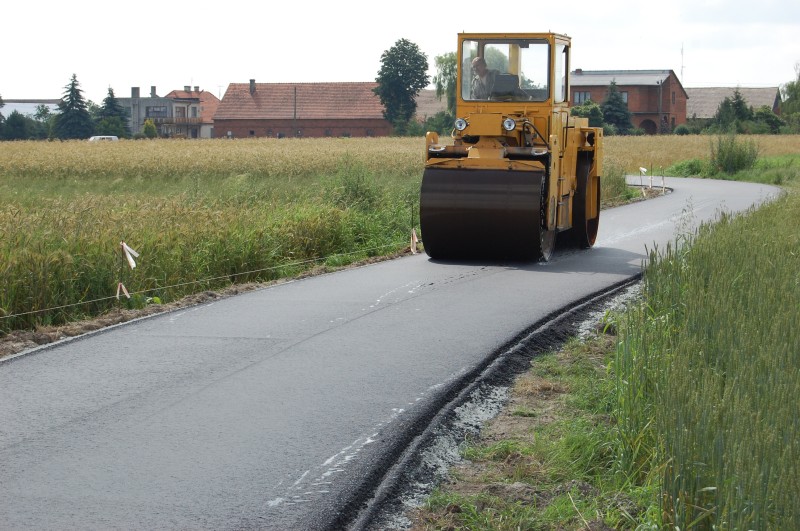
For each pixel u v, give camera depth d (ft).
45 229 44.04
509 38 53.01
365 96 392.27
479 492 19.39
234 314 36.45
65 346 30.94
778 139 278.67
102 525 16.81
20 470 19.54
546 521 17.85
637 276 47.34
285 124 385.91
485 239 50.55
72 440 21.47
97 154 137.59
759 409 18.52
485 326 33.94
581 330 35.14
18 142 218.59
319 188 77.56
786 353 22.84
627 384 22.97
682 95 402.52
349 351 30.17
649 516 17.37
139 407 24.04
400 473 19.85
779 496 14.87
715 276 33.30
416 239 58.54
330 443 21.36
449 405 24.68
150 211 54.24
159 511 17.48
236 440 21.52
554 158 51.96
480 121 51.80
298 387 25.95
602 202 97.66
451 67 391.86
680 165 177.99
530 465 20.72
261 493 18.42
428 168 51.85
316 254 55.98
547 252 52.85
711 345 24.77
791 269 36.32
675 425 17.88
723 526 14.79
